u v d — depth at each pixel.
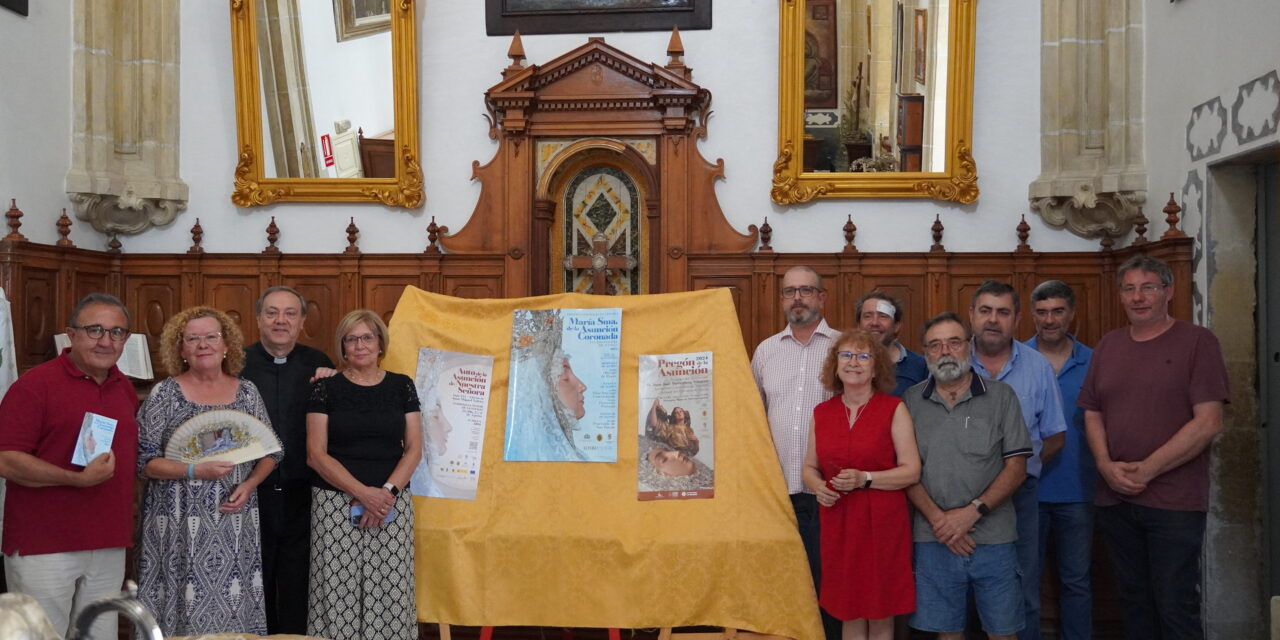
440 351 4.27
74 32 6.15
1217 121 4.99
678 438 4.09
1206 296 5.09
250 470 3.84
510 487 4.11
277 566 4.21
